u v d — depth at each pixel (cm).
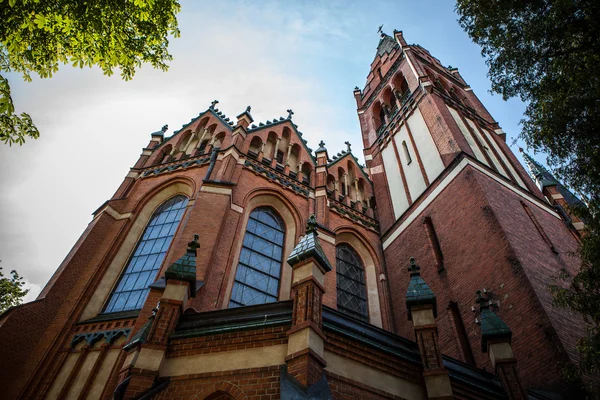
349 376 1034
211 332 1084
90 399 1381
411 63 3700
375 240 2736
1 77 1056
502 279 1752
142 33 1391
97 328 1627
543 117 1263
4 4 1123
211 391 976
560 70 1261
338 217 2666
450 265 2092
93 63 1321
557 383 1370
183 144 2623
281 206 2366
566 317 1553
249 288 1845
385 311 2288
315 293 1102
